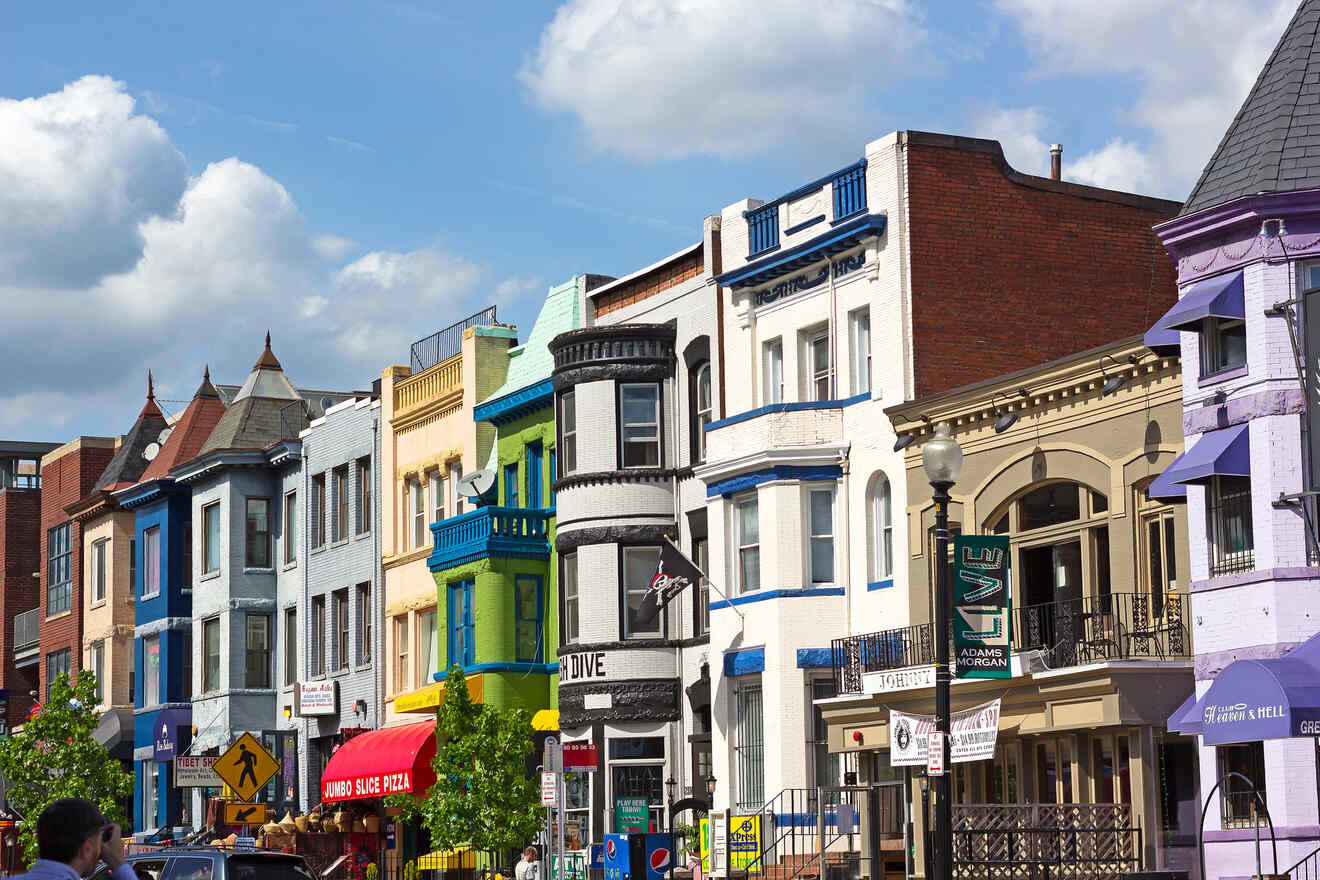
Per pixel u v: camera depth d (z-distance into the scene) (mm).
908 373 38625
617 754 45250
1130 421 32688
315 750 60344
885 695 35812
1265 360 28734
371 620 57531
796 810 38875
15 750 56688
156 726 65438
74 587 73750
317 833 52125
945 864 25688
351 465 59219
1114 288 41000
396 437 57281
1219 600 29234
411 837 53594
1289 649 28031
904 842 35469
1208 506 29719
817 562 39969
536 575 49344
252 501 63344
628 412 46000
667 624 45281
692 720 44344
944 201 39562
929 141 39656
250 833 50906
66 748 56812
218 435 64438
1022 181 40344
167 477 66062
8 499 85062
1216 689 27641
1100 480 33281
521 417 50812
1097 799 32188
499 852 45344
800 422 40125
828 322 40656
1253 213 28859
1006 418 35188
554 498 49062
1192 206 30078
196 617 64688
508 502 51594
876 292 39500
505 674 48406
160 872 26469
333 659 59625
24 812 56469
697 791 43750
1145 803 30781
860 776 37719
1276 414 28531
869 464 39094
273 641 63094
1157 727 31125
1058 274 40406
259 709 62281
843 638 38719
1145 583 32469
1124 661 30703
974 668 31469
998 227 39938
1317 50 29750
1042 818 31812
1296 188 28641
